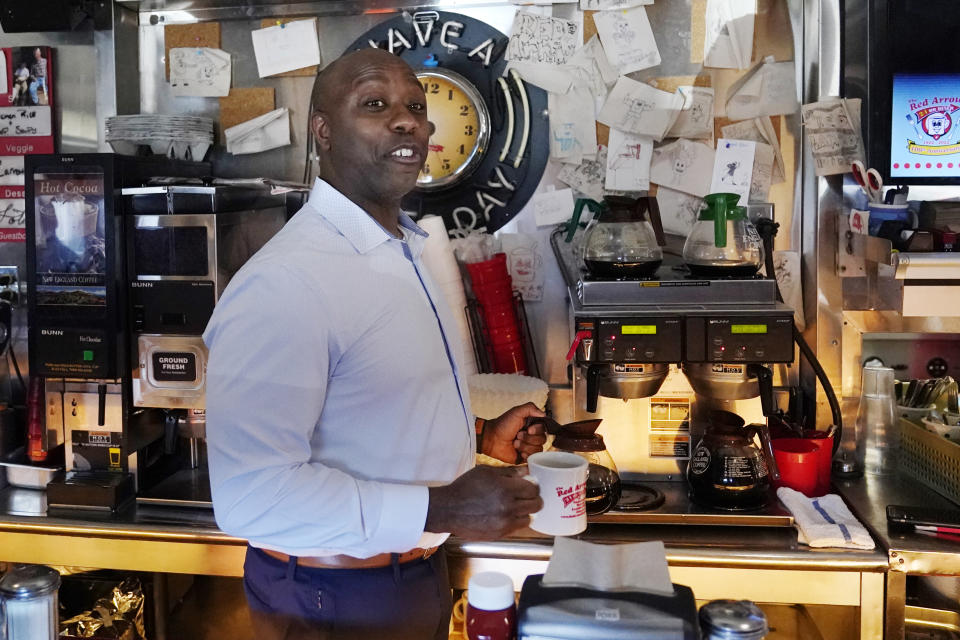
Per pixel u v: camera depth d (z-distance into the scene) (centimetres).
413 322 153
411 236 173
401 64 160
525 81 254
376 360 148
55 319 217
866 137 232
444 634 172
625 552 103
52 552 218
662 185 254
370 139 153
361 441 149
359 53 160
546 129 255
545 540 203
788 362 203
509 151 255
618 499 211
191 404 220
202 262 213
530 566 201
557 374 260
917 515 199
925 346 251
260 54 262
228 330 139
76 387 226
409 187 159
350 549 147
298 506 132
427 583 164
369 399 148
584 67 252
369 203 159
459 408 162
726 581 196
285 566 159
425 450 153
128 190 214
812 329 246
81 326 217
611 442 232
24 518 218
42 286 217
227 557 212
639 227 212
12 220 270
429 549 166
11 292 269
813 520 200
